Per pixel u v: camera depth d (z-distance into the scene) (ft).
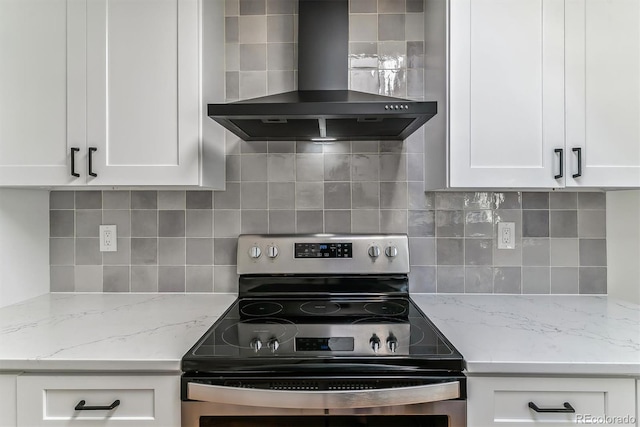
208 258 5.42
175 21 4.35
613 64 4.27
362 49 5.39
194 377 3.16
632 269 5.10
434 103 3.81
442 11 4.46
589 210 5.30
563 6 4.26
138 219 5.42
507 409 3.18
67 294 5.38
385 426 3.24
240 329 3.92
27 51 4.38
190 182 4.35
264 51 5.42
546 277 5.34
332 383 3.09
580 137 4.27
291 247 5.17
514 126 4.28
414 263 5.40
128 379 3.21
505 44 4.27
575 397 3.18
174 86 4.35
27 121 4.38
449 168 4.30
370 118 4.05
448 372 3.18
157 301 5.03
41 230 5.30
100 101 4.35
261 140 5.36
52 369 3.21
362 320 4.23
